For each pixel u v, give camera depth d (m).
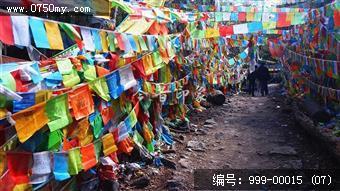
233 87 23.88
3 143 4.07
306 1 16.03
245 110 16.72
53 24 4.55
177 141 10.80
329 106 11.12
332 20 9.52
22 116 3.91
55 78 4.81
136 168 7.87
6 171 3.95
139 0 10.47
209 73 18.33
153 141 9.54
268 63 30.20
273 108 16.91
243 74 25.56
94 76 5.87
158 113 10.13
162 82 11.31
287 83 19.59
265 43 25.19
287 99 18.17
